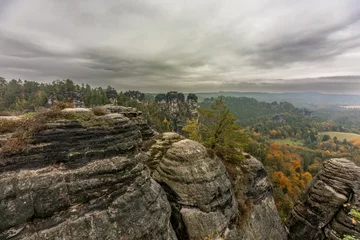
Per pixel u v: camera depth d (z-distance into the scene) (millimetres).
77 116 12148
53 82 133375
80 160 11172
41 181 9617
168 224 13953
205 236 16234
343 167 23234
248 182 25203
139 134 15227
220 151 28547
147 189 13375
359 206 19875
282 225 25656
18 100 120250
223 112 27844
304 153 121125
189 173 18219
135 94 174875
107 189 11367
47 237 8906
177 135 26922
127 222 11219
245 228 19938
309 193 24797
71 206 10078
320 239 22094
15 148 9602
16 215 8672
